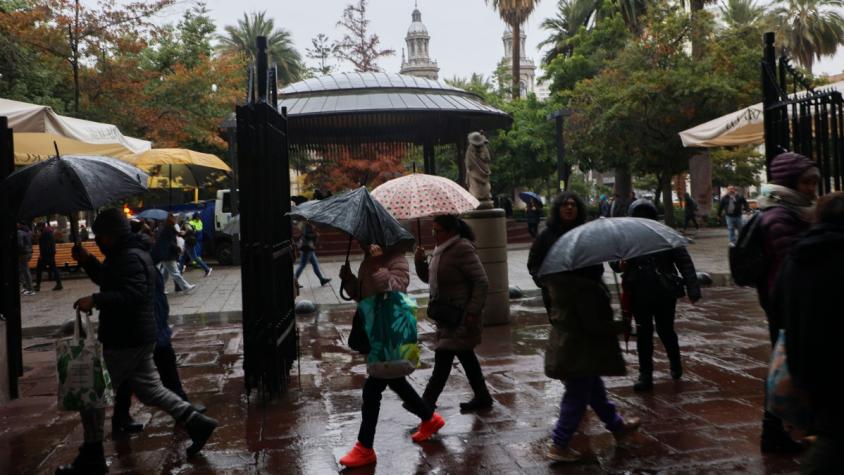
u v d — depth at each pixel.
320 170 29.92
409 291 13.91
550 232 5.44
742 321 9.14
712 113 23.56
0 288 6.68
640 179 52.16
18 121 7.39
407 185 5.14
